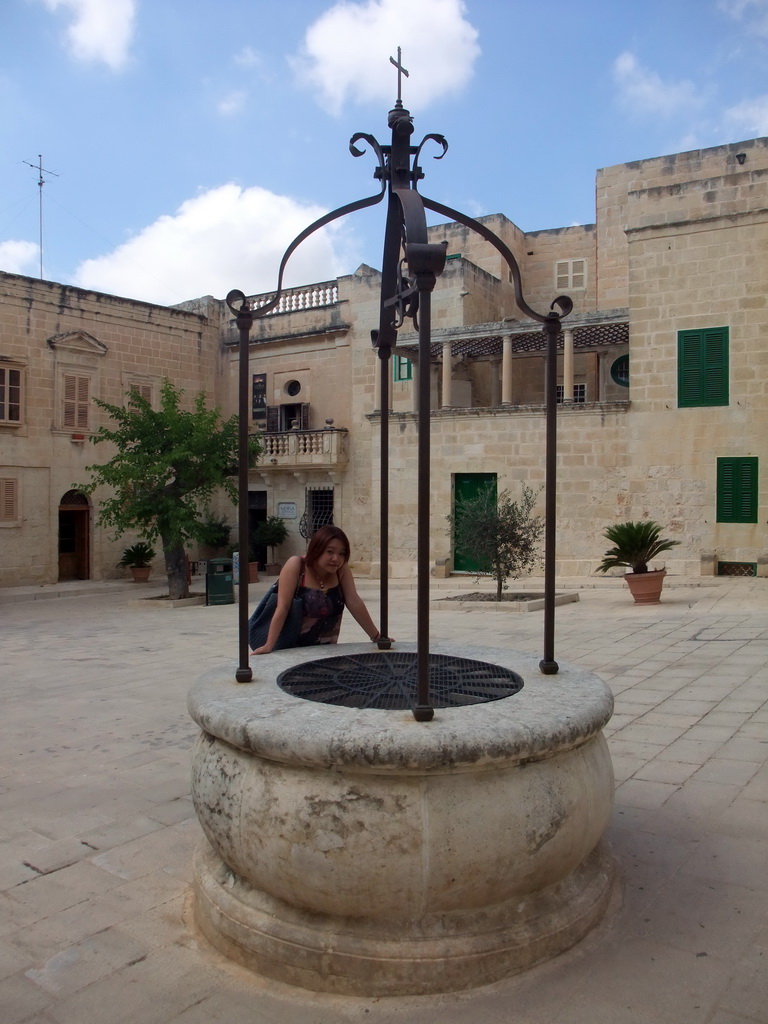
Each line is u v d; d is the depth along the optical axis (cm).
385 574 472
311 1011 276
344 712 309
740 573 1852
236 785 303
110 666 1025
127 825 464
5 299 2262
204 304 2831
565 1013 269
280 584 449
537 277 2670
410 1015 271
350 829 275
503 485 2105
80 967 313
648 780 504
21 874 402
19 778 557
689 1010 270
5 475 2258
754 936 316
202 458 1938
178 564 1948
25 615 1777
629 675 830
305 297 2717
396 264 432
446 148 391
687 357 1902
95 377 2473
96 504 2455
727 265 1862
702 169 2366
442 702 340
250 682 367
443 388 2231
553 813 291
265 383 2789
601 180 2509
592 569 1966
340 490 2578
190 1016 278
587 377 2409
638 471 1950
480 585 1905
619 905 339
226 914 314
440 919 286
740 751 555
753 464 1841
